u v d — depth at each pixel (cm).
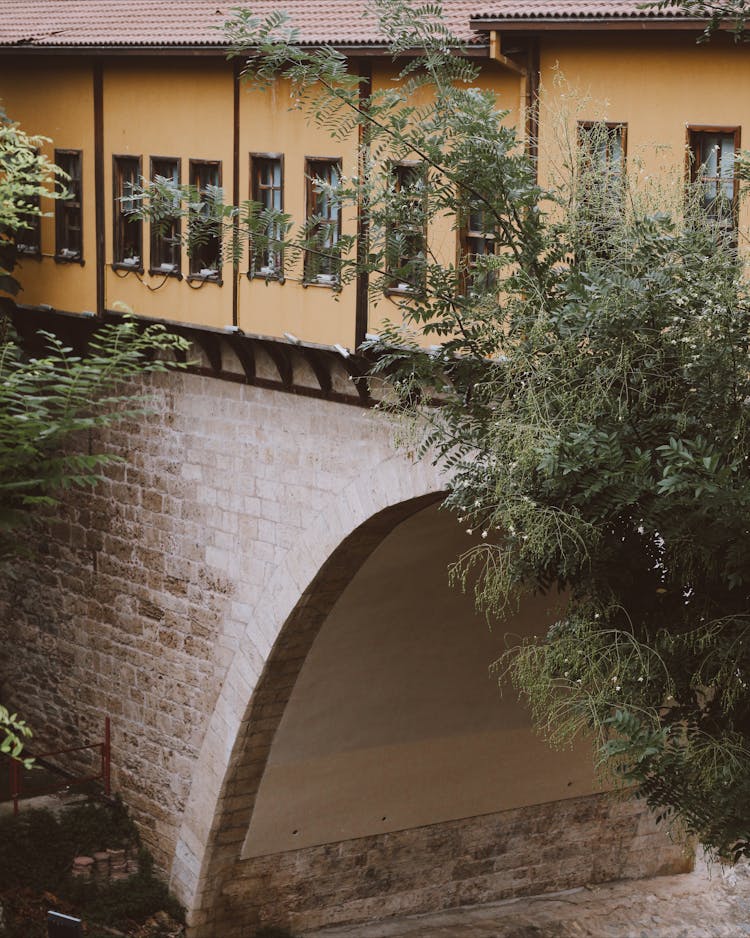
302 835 2153
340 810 2169
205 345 2016
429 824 2255
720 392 979
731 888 2427
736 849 1003
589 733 1053
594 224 1050
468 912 2309
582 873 2422
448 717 2198
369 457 1822
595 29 1401
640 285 999
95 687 2319
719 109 1358
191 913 2117
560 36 1453
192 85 1970
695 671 998
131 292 2098
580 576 1030
